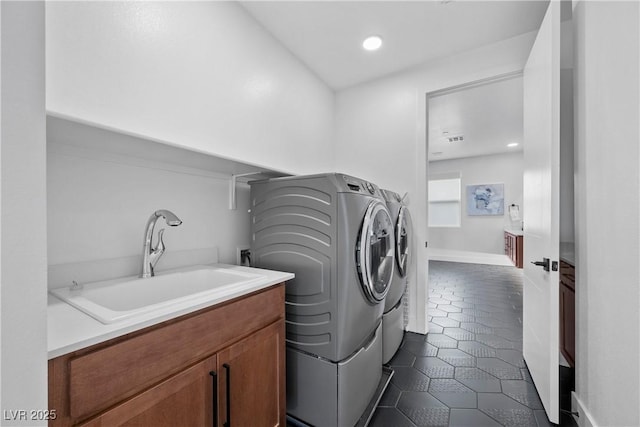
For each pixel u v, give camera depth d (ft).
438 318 9.19
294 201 4.91
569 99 6.57
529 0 5.60
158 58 4.35
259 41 6.36
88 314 2.55
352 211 4.51
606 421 3.71
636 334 3.06
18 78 1.42
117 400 2.25
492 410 4.85
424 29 6.52
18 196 1.42
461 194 21.65
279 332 4.11
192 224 5.25
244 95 5.95
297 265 4.84
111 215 4.07
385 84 8.66
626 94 3.23
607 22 3.67
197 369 2.89
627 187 3.22
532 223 5.65
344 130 9.39
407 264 7.89
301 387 4.70
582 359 4.47
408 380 5.77
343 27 6.47
